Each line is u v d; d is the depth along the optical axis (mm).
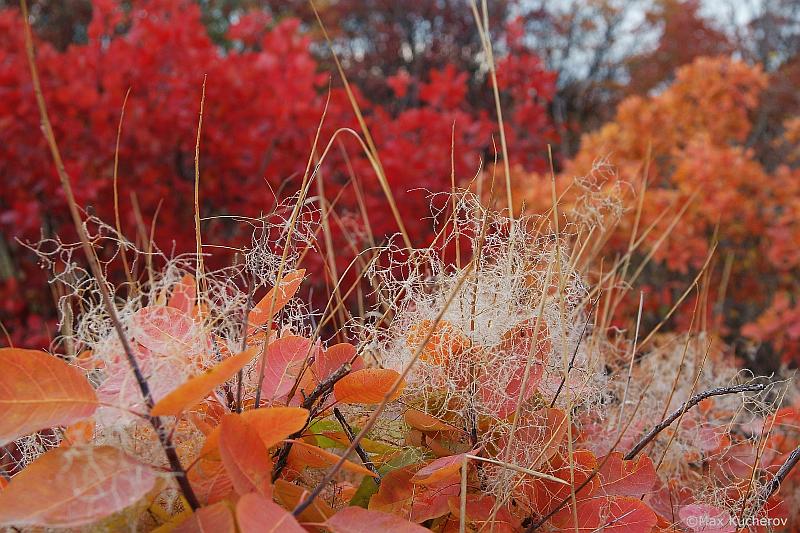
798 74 5727
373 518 487
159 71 2256
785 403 1121
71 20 6648
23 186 2113
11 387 460
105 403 469
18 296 2018
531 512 599
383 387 560
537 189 2664
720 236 2906
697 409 845
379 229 2082
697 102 3359
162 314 556
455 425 638
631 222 2557
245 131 2221
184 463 521
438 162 2238
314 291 1840
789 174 2871
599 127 7219
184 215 2232
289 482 578
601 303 1596
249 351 440
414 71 7750
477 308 633
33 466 439
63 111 2195
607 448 739
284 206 662
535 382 618
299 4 8344
